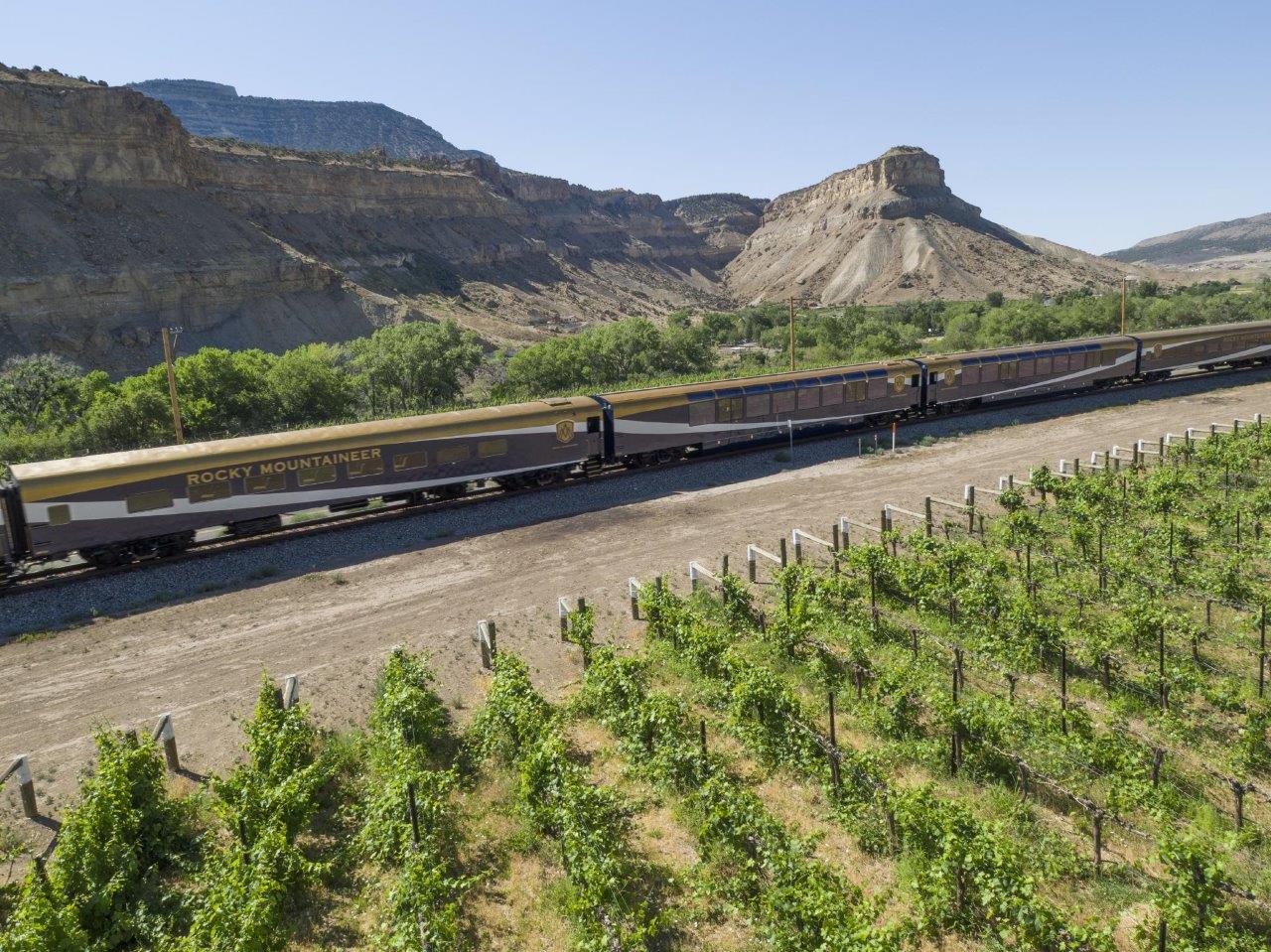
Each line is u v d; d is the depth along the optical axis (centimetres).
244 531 3275
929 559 2598
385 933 1236
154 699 2036
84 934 1205
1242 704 1831
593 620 2330
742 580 2744
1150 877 1334
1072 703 1827
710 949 1232
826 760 1623
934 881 1240
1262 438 4062
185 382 6788
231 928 1148
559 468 4009
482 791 1658
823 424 4909
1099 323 11544
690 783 1638
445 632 2383
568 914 1315
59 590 2764
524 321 19900
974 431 5072
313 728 1844
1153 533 2819
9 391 6906
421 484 3553
